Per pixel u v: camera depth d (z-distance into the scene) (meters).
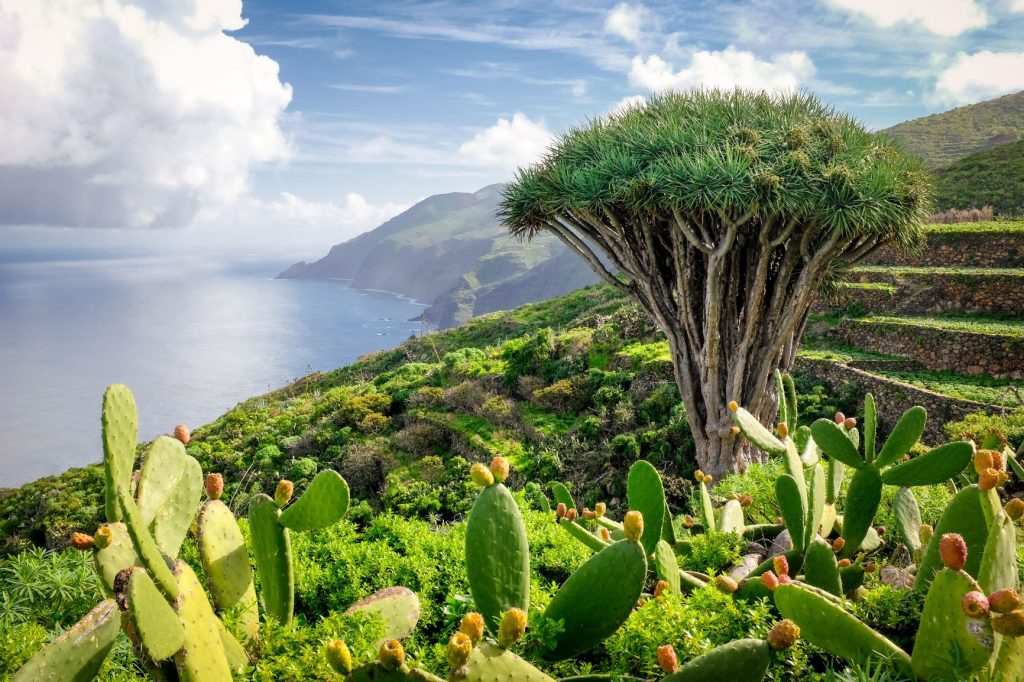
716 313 11.03
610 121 12.72
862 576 2.90
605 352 27.03
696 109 12.12
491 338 44.75
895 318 26.00
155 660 1.52
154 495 2.01
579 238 12.96
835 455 3.45
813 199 10.23
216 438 31.36
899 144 12.10
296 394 45.34
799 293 11.07
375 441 24.48
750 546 4.02
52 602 3.49
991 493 1.87
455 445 23.42
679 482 11.46
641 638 2.08
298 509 2.20
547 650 1.93
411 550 4.09
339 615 2.35
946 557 1.65
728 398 11.48
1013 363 21.16
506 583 1.91
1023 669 1.57
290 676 1.90
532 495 13.38
